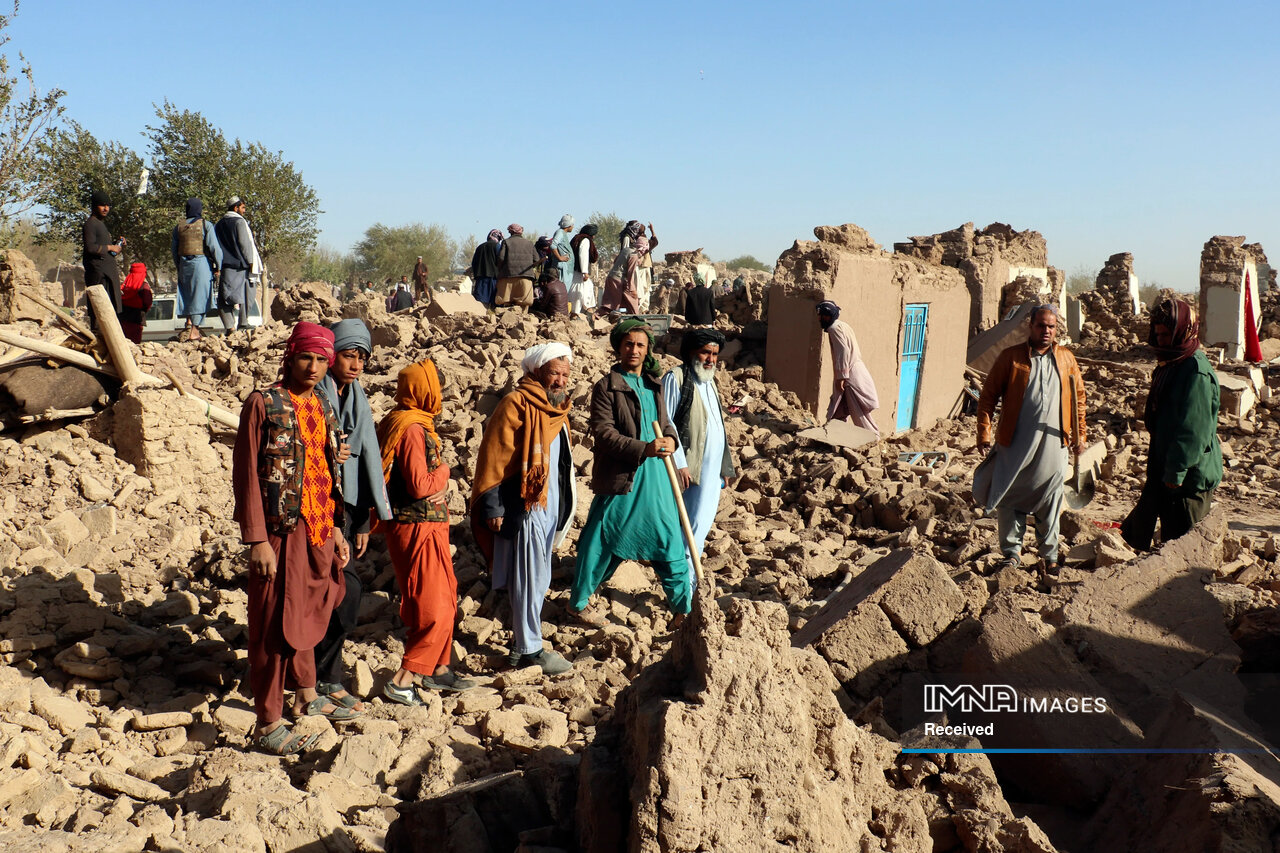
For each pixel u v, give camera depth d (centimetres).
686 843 245
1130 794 322
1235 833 268
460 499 702
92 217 1123
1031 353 607
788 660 288
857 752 294
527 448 490
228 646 498
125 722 417
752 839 253
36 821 324
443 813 297
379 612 563
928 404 1422
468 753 391
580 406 886
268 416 385
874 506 775
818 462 877
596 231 1622
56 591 498
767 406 1150
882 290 1275
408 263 6375
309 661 414
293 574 393
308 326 394
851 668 398
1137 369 1712
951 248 1861
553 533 503
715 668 269
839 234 1276
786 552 678
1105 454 1086
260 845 303
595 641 528
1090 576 421
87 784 353
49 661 457
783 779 263
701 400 579
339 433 418
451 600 464
